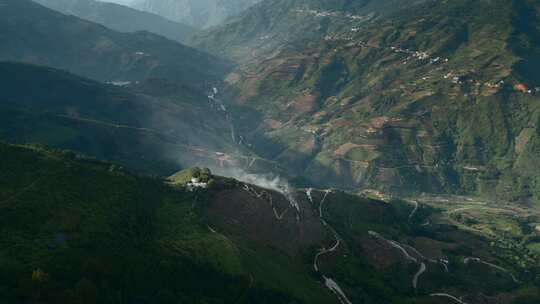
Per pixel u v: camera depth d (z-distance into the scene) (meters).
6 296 162.00
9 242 189.25
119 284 194.75
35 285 168.00
